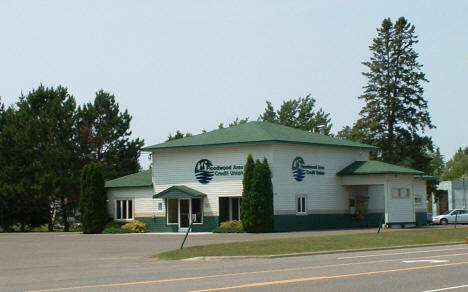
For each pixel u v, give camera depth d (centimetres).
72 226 7788
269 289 1484
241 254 2688
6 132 6825
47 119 6925
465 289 1459
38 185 6625
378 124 7269
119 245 3544
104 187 5331
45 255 3005
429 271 1855
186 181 5012
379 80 7331
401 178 4997
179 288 1535
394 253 2741
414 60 7319
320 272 1883
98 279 1844
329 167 5050
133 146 7550
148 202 5247
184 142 5041
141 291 1496
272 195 4531
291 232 4456
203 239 3797
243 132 4912
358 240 3256
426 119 7288
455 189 8762
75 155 7088
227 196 4778
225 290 1473
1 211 6800
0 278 1992
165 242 3672
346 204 5153
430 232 3803
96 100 7531
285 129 5188
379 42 7412
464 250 2862
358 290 1454
